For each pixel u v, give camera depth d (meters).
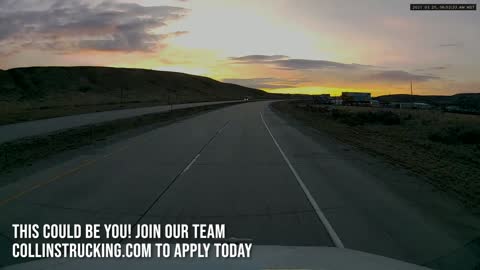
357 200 8.49
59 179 10.81
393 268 3.10
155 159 14.48
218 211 7.59
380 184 10.23
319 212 7.49
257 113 53.53
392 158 14.80
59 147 17.78
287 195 8.96
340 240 5.84
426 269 3.11
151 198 8.66
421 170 12.32
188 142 19.97
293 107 76.69
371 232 6.25
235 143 19.61
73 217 7.18
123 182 10.41
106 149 17.33
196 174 11.58
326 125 33.00
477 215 7.37
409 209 7.74
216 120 38.44
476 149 19.50
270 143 19.70
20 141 19.09
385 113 38.50
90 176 11.24
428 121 35.97
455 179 11.01
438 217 7.19
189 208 7.82
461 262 5.02
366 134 25.61
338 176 11.34
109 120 33.88
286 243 5.67
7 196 8.82
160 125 31.88
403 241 5.82
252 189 9.60
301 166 13.05
